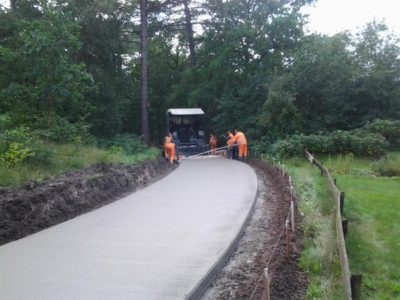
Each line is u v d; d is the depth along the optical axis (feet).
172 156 70.74
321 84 86.99
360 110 90.22
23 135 38.22
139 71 126.11
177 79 129.70
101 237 25.57
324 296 18.88
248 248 24.95
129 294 17.56
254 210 34.40
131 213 31.89
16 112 49.32
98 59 83.56
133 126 123.65
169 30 125.39
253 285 19.33
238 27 101.19
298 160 67.87
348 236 27.12
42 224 27.96
